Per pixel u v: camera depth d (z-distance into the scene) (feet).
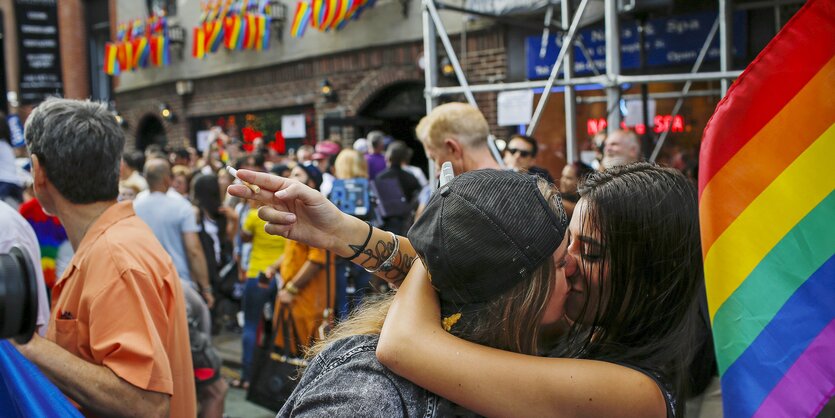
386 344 3.33
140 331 5.39
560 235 3.43
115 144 6.04
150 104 44.45
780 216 4.22
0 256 3.68
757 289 4.25
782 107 4.22
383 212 17.57
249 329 16.99
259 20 34.86
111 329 5.35
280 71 35.60
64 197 5.93
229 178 25.40
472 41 26.66
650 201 3.85
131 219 6.06
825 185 4.13
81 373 5.11
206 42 37.47
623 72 22.20
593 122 24.26
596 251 3.92
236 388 17.35
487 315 3.43
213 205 20.65
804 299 4.14
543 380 3.26
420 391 3.30
